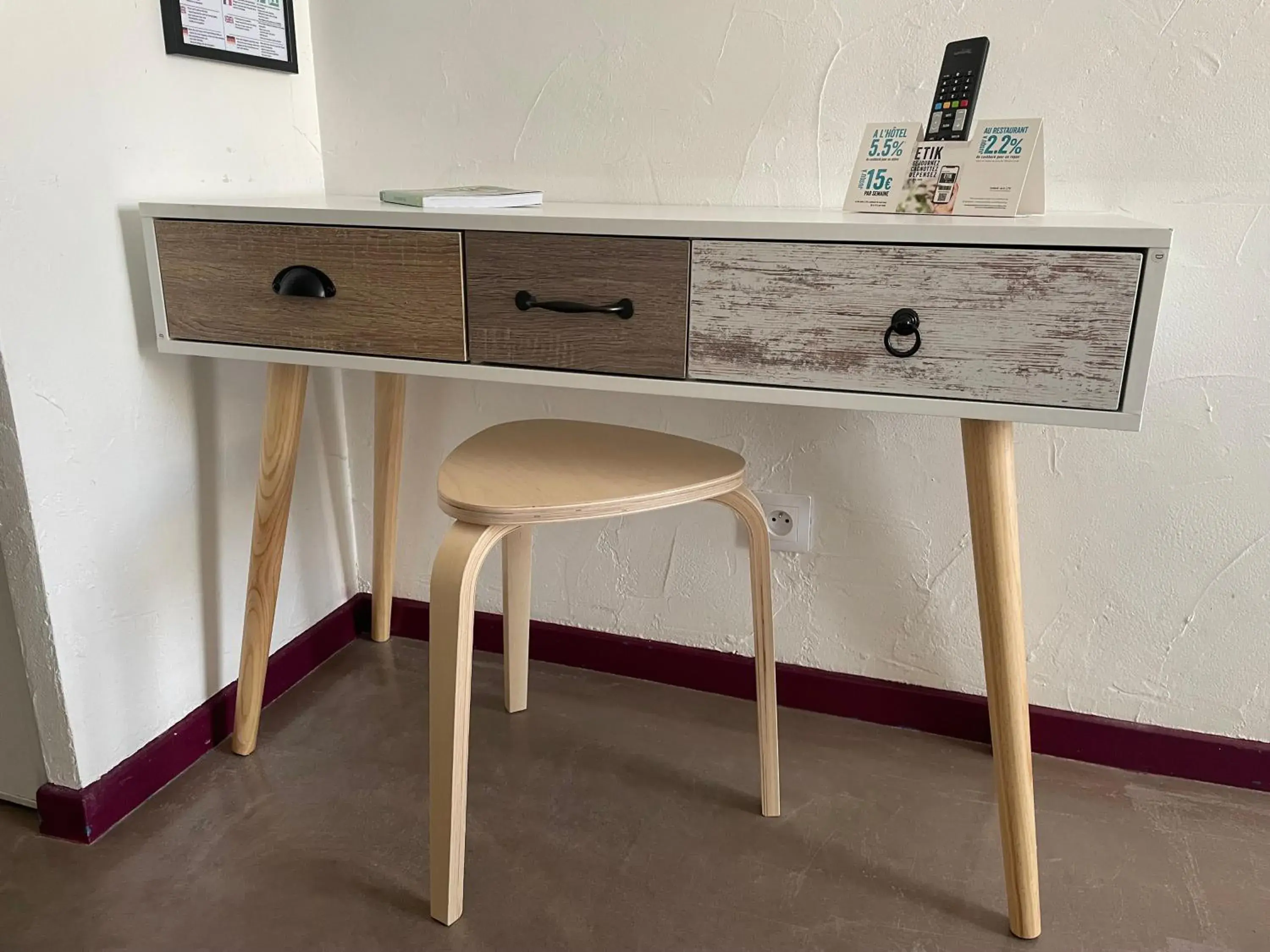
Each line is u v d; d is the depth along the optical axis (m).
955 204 0.96
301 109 1.32
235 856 1.06
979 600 0.91
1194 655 1.18
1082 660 1.22
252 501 1.31
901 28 1.09
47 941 0.94
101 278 1.03
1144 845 1.08
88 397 1.03
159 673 1.18
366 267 0.96
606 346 0.91
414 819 1.12
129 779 1.12
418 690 1.40
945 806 1.15
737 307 0.86
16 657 1.04
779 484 1.29
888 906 0.99
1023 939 0.95
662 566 1.38
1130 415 0.77
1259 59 0.98
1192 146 1.03
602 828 1.11
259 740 1.27
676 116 1.20
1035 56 1.05
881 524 1.26
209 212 0.99
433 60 1.28
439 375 0.97
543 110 1.25
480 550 0.89
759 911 0.98
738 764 1.23
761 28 1.13
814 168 1.16
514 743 1.27
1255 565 1.12
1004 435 0.86
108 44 1.01
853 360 0.84
